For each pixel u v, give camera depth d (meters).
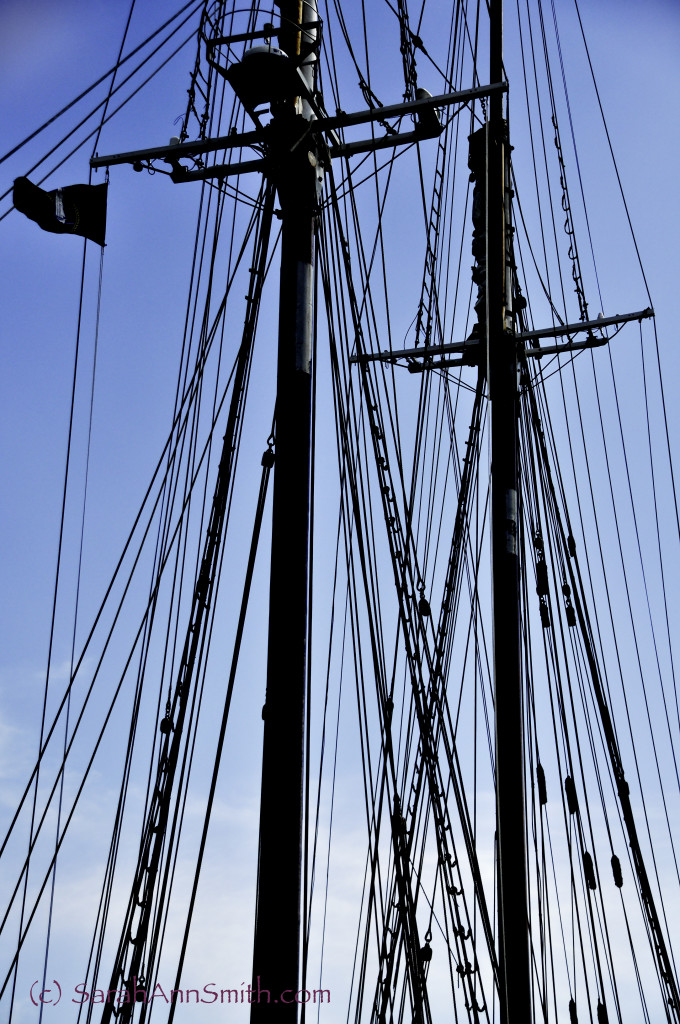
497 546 15.19
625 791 17.95
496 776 14.04
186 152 11.80
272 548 9.76
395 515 12.59
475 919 15.43
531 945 13.29
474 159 18.52
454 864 14.27
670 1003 17.02
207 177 11.99
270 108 11.75
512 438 15.81
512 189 18.03
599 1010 15.84
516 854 13.52
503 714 14.23
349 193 12.67
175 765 11.09
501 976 14.00
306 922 8.82
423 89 11.77
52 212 11.19
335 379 12.31
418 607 12.98
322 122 11.66
